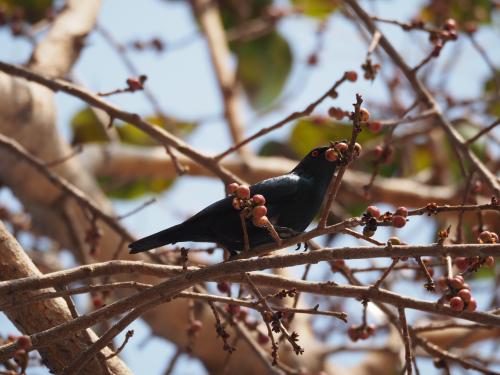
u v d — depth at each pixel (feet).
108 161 47.50
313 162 29.09
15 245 26.21
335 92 29.45
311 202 28.53
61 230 43.96
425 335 44.09
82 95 32.91
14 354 20.89
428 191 47.06
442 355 27.02
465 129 53.93
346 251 21.39
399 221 20.85
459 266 25.68
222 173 31.89
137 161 47.91
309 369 42.32
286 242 22.15
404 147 53.47
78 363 22.17
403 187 47.16
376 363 48.08
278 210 27.96
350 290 23.00
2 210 46.44
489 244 20.71
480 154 53.52
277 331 21.94
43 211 43.75
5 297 21.88
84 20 46.93
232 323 29.86
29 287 21.94
